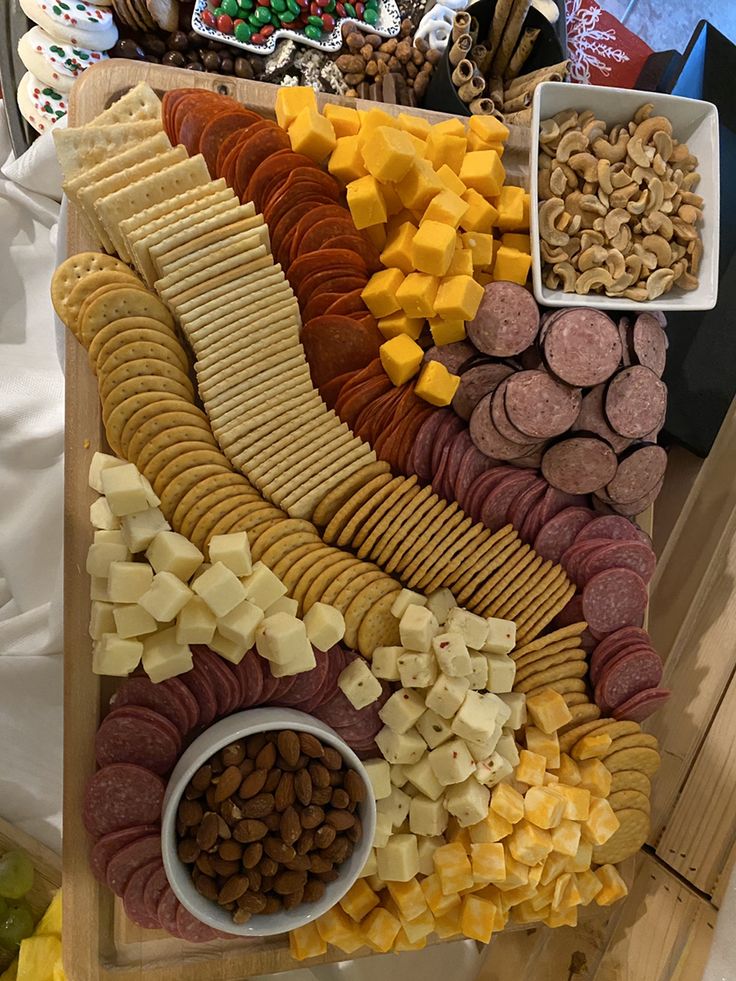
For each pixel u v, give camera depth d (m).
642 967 0.90
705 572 0.99
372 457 0.78
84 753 0.75
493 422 0.78
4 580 1.00
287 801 0.68
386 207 0.80
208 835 0.65
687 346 0.99
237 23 1.03
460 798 0.78
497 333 0.79
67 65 0.97
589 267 0.83
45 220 1.03
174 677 0.69
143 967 0.78
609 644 0.84
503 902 0.83
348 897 0.79
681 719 0.96
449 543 0.78
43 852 0.94
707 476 1.02
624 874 0.94
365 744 0.79
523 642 0.82
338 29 1.06
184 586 0.68
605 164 0.83
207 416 0.76
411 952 0.95
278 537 0.74
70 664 0.75
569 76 1.15
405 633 0.75
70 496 0.77
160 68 0.81
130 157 0.73
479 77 0.95
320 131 0.77
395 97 1.04
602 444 0.80
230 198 0.74
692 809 0.92
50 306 1.04
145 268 0.73
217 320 0.73
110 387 0.72
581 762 0.85
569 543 0.83
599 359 0.79
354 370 0.80
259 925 0.67
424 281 0.76
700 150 0.86
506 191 0.84
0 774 0.96
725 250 1.02
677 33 1.19
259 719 0.68
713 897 0.87
